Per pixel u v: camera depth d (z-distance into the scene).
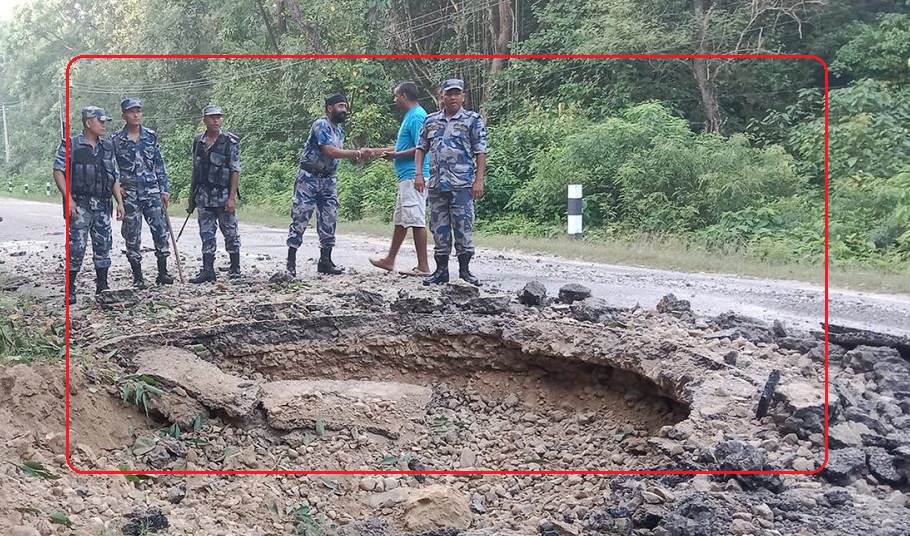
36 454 4.79
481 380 7.17
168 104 36.22
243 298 8.65
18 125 63.28
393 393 6.70
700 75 21.22
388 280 9.98
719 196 16.69
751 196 16.72
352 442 6.07
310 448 5.96
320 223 10.50
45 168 51.50
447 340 7.27
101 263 8.90
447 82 8.88
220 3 32.84
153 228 9.73
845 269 12.30
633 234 16.36
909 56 19.89
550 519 4.67
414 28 27.27
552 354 6.91
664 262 12.48
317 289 9.23
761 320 7.65
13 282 10.16
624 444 6.11
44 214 24.62
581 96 22.81
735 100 21.61
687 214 16.50
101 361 6.23
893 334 7.04
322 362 7.21
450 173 8.98
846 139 17.58
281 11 28.66
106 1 46.97
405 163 10.21
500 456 6.17
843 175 17.06
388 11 27.61
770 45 20.92
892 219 14.73
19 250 14.49
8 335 6.16
